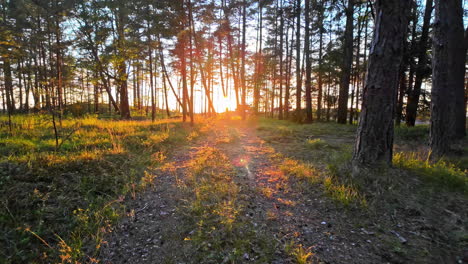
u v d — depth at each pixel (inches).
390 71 154.3
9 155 183.2
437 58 209.3
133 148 248.7
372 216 114.7
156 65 693.9
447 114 206.4
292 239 99.0
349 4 503.2
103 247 97.2
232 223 109.9
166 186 158.9
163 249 95.6
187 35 498.6
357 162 165.2
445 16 204.8
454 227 102.7
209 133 410.6
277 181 167.9
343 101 596.7
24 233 99.6
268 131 444.1
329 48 730.2
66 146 229.0
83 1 466.6
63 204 122.7
